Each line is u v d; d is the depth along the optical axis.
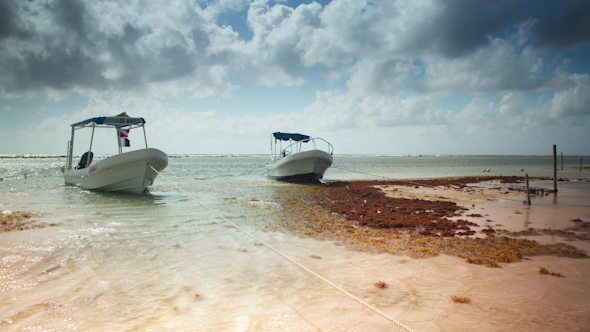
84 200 14.14
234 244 7.36
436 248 7.03
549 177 30.70
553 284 5.02
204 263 6.05
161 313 4.11
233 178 28.83
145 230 8.65
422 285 5.04
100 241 7.49
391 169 48.94
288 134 25.53
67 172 20.61
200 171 41.12
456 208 12.41
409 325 3.81
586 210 11.85
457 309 4.22
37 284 4.98
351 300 4.53
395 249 6.99
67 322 3.86
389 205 13.34
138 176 15.74
